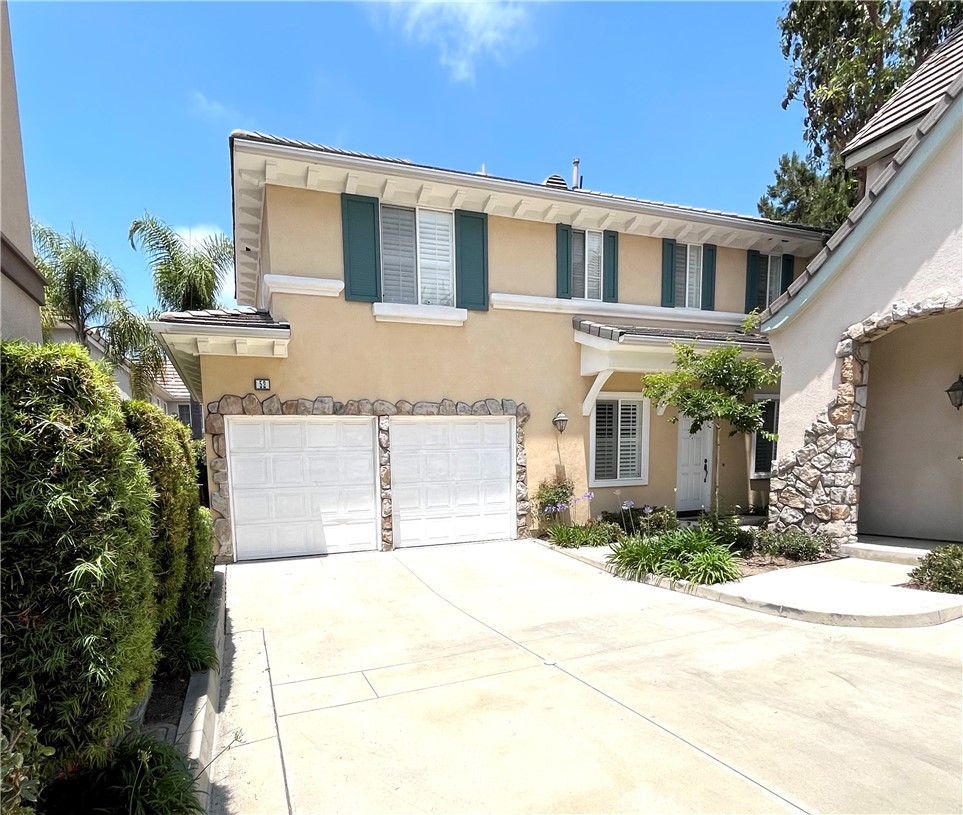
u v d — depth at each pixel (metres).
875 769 3.07
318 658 4.83
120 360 14.78
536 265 9.91
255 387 8.15
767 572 7.28
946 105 6.77
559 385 10.15
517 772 3.10
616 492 10.80
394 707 3.91
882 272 7.59
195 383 10.87
